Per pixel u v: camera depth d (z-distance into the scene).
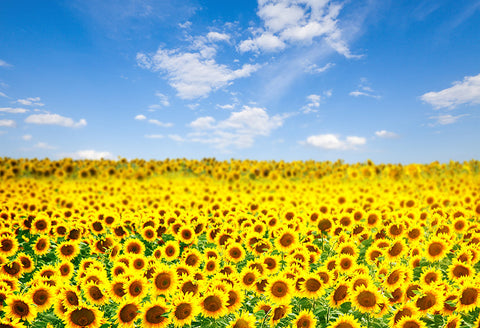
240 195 16.05
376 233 8.13
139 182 22.52
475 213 9.86
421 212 9.88
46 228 9.17
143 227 9.27
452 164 26.17
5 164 26.16
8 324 4.60
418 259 6.71
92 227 9.09
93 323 4.60
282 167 27.58
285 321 4.97
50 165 27.12
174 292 5.15
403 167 24.91
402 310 4.49
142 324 4.47
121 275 5.16
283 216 9.82
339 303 4.86
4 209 10.52
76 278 5.95
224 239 7.77
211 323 4.73
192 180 23.20
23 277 7.03
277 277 5.02
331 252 7.89
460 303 4.61
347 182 22.97
